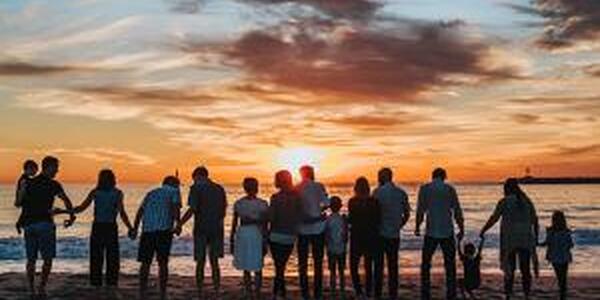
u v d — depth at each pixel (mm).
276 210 10516
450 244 10844
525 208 10727
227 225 64938
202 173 10570
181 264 27547
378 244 10930
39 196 10359
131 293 11969
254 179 10523
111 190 11352
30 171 10438
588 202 146375
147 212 10352
